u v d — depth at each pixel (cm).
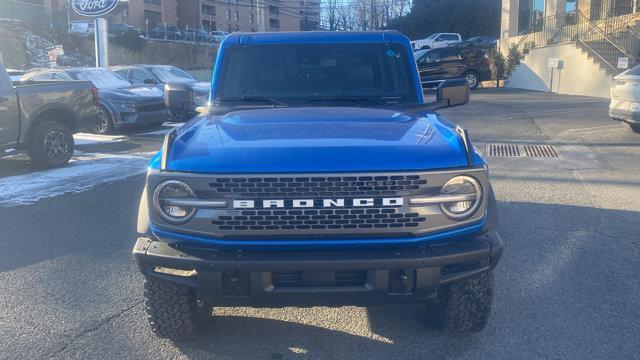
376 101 505
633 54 2264
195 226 351
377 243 353
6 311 471
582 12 2731
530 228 680
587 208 763
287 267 345
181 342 421
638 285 519
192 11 8025
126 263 575
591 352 408
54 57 2727
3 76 972
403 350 411
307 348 415
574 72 2411
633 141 1229
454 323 408
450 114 1750
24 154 1195
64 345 418
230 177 344
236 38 527
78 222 709
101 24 2314
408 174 347
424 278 355
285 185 346
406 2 6172
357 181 346
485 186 361
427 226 353
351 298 354
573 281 528
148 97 1505
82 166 1061
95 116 1121
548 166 1020
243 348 416
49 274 547
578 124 1480
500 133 1381
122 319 458
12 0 4116
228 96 512
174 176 351
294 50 521
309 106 497
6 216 735
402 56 522
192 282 361
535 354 405
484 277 392
